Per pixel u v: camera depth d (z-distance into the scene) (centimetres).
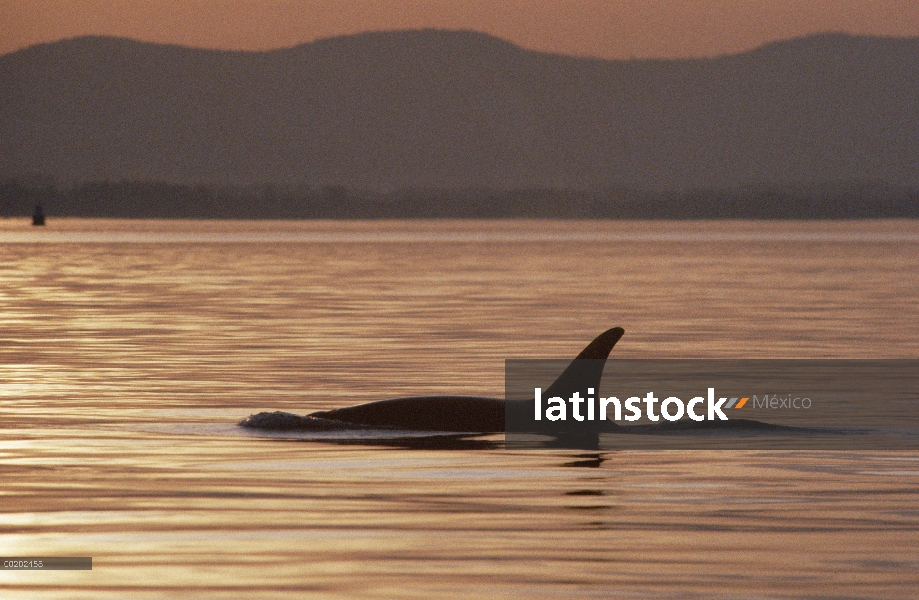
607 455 5628
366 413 6406
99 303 17012
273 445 5850
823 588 3441
